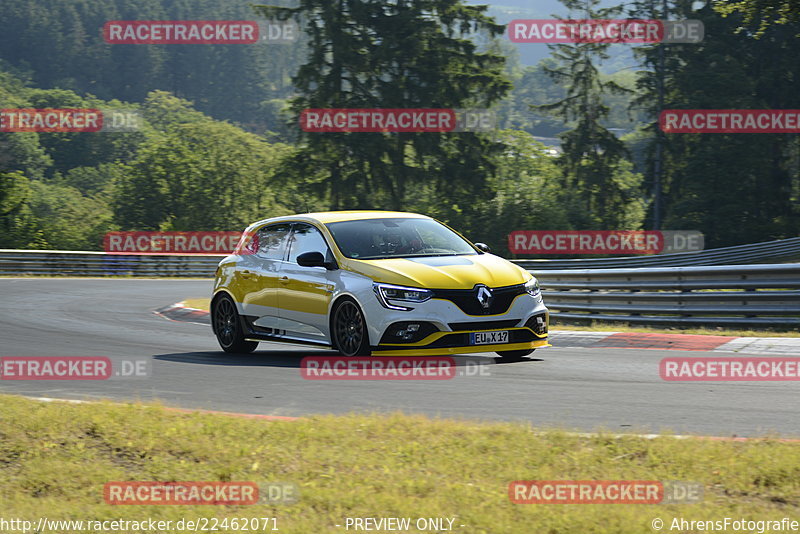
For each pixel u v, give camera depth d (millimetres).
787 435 22062
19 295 84250
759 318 46750
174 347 44781
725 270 48469
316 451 20922
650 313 52125
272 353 42000
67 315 64188
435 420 24016
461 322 33531
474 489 17969
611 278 55156
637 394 28453
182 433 22594
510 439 21484
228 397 29453
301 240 38906
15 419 24234
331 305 35906
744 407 25953
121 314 66000
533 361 36250
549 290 60531
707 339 40469
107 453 21562
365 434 22406
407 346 33406
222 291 42156
